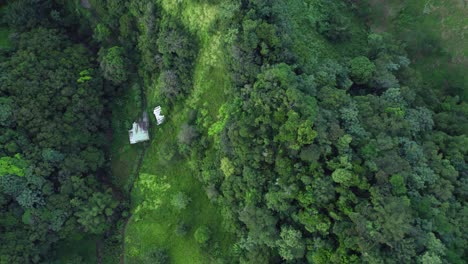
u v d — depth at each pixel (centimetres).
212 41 7481
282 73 6469
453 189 6450
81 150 7950
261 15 6925
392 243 5712
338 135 6328
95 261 7975
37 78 7812
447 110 7606
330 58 7706
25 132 7581
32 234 7225
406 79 7644
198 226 7569
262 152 6512
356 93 7400
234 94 7112
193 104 7738
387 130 6675
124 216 8044
